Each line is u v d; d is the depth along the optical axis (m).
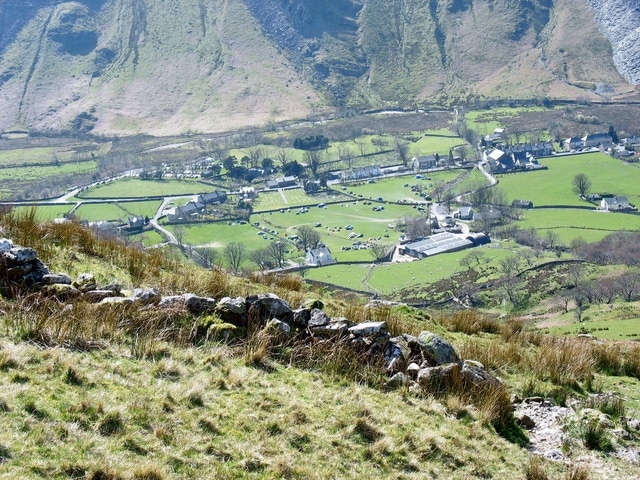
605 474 9.08
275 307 11.93
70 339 9.72
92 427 7.54
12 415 7.32
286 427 8.62
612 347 16.33
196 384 9.11
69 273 13.40
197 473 7.20
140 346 10.06
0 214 15.61
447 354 11.47
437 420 9.88
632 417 11.36
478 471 8.65
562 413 11.16
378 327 11.66
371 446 8.59
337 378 10.80
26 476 6.33
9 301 10.62
